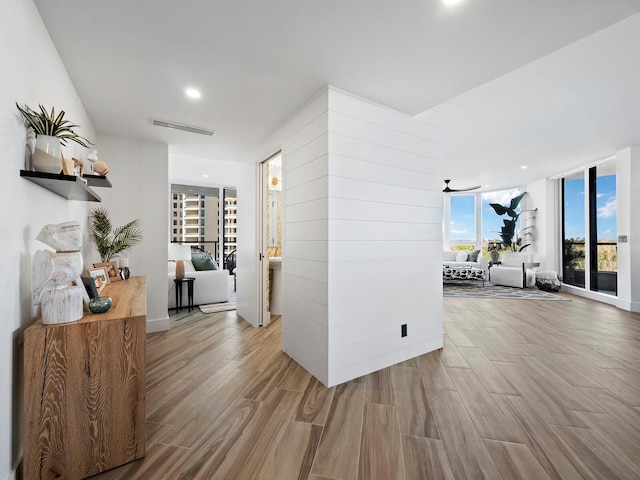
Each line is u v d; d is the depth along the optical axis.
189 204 7.49
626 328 3.63
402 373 2.43
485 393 2.10
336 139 2.27
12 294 1.25
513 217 7.41
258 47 1.83
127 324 1.43
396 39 1.75
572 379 2.31
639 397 2.04
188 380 2.31
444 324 3.79
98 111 2.72
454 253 8.29
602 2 1.46
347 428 1.72
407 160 2.72
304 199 2.54
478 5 1.48
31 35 1.42
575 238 6.15
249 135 3.32
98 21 1.59
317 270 2.34
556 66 2.40
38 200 1.54
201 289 4.88
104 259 2.83
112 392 1.40
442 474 1.38
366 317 2.43
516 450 1.53
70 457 1.32
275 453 1.52
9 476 1.23
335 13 1.54
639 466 1.41
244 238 4.16
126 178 3.41
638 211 4.46
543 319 4.04
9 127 1.20
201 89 2.33
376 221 2.49
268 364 2.61
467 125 3.63
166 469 1.41
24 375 1.25
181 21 1.60
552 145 4.43
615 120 3.50
